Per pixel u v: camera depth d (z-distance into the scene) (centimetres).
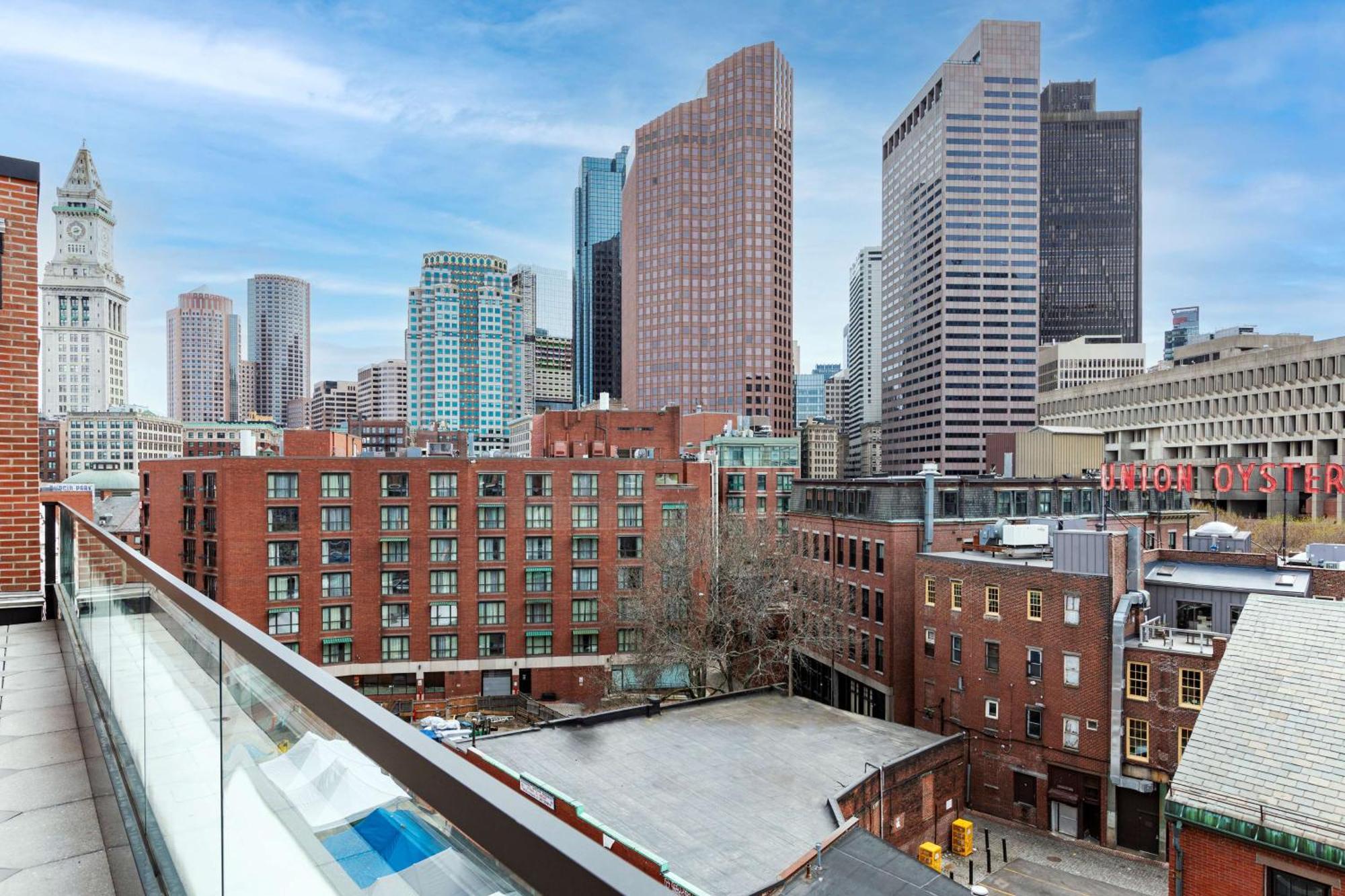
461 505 6406
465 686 6425
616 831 2519
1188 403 13262
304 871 252
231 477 5931
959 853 3638
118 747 593
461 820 164
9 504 1293
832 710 3994
